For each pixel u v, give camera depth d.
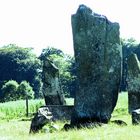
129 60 33.28
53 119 23.84
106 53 20.98
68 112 24.25
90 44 20.95
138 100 32.66
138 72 32.78
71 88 118.12
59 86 35.38
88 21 20.98
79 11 21.14
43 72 35.56
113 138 15.03
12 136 18.78
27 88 102.25
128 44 122.31
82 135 16.31
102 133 16.50
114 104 21.25
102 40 20.92
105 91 20.94
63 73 119.31
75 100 21.12
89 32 20.97
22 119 34.00
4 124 28.00
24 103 63.03
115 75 21.14
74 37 21.30
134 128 17.69
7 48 138.25
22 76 133.25
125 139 14.65
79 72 21.12
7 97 101.94
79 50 21.16
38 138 16.84
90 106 20.86
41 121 20.44
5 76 133.25
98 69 20.89
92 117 20.80
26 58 136.12
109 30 21.11
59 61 132.75
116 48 21.17
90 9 21.11
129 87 33.00
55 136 16.98
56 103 35.09
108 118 20.92
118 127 18.64
